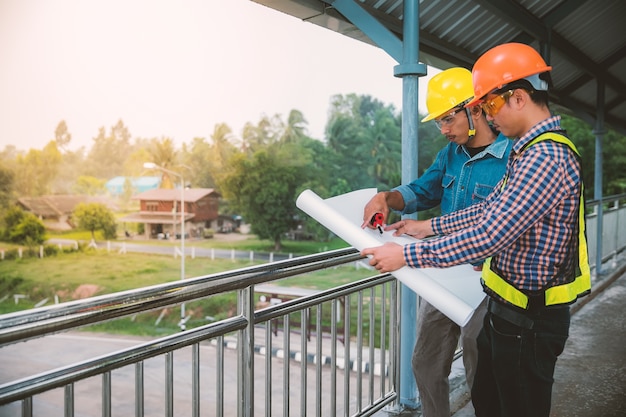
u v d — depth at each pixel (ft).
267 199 223.10
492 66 5.09
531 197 4.63
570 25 19.98
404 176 9.94
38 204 245.24
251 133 252.21
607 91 28.84
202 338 5.76
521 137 5.04
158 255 211.82
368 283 8.55
